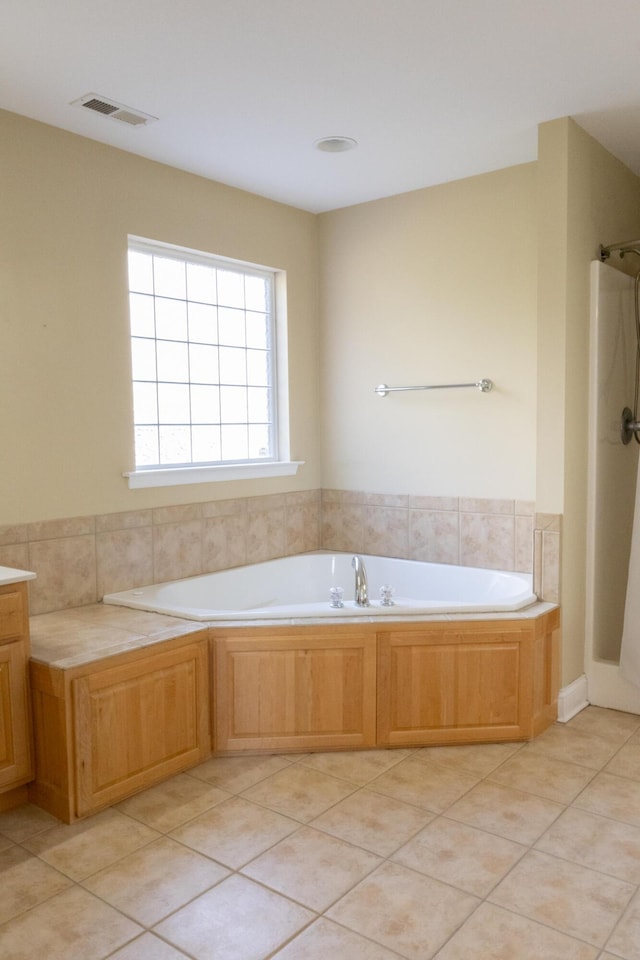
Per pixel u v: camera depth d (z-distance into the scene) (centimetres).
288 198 385
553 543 303
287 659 278
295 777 263
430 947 176
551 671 303
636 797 246
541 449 304
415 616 285
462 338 366
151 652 253
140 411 337
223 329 376
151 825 232
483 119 290
